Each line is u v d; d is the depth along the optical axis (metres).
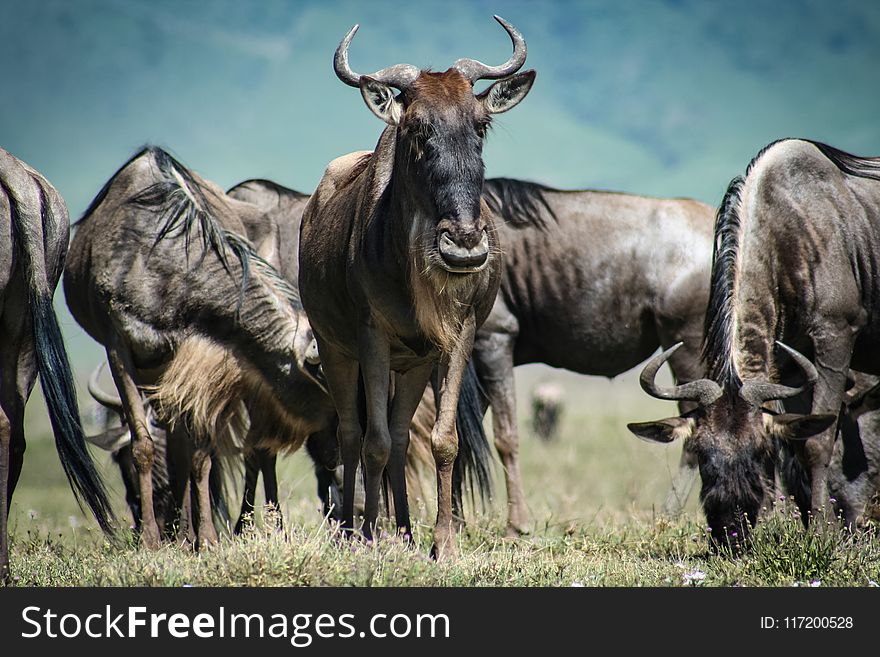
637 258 26.12
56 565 18.34
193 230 21.77
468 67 17.95
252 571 15.47
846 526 21.33
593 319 26.42
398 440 19.45
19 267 17.75
